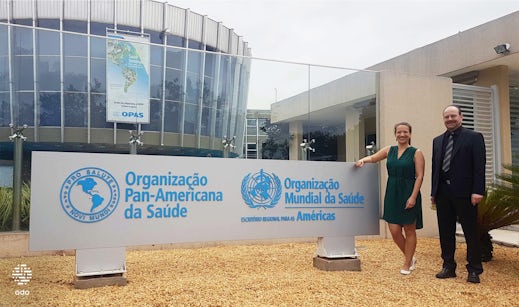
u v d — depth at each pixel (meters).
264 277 5.07
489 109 10.72
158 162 5.07
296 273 5.35
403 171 5.37
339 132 8.52
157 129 7.36
